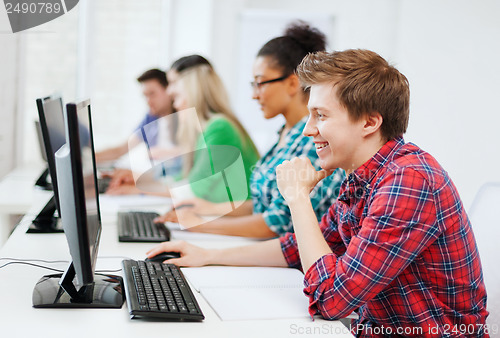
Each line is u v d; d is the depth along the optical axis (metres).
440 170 1.24
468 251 1.26
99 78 4.68
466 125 4.79
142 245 1.78
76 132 1.03
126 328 1.06
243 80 4.84
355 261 1.20
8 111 3.46
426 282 1.26
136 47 4.73
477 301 1.31
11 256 1.55
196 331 1.07
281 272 1.56
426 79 4.82
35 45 3.66
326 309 1.20
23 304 1.16
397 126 1.30
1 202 2.32
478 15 4.71
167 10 4.77
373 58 1.30
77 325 1.06
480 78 4.75
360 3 5.02
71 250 1.08
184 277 1.38
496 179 4.75
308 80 1.30
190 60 2.76
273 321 1.16
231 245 1.84
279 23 4.82
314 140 1.33
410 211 1.18
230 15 4.86
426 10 4.79
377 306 1.31
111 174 3.03
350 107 1.26
